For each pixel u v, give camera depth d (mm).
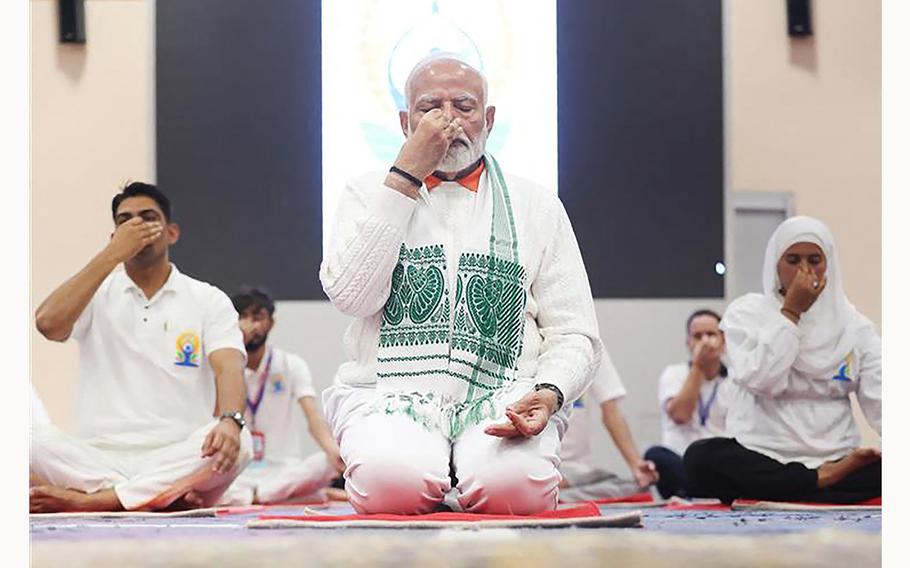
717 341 5867
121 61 6738
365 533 2225
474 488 2594
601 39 6672
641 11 6699
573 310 2824
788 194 7305
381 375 2756
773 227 7344
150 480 3832
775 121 7301
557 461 2670
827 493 4008
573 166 6652
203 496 3992
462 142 2822
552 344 2807
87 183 6738
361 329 2812
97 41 6738
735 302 4262
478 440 2646
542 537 2100
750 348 4094
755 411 4137
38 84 6730
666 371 6176
